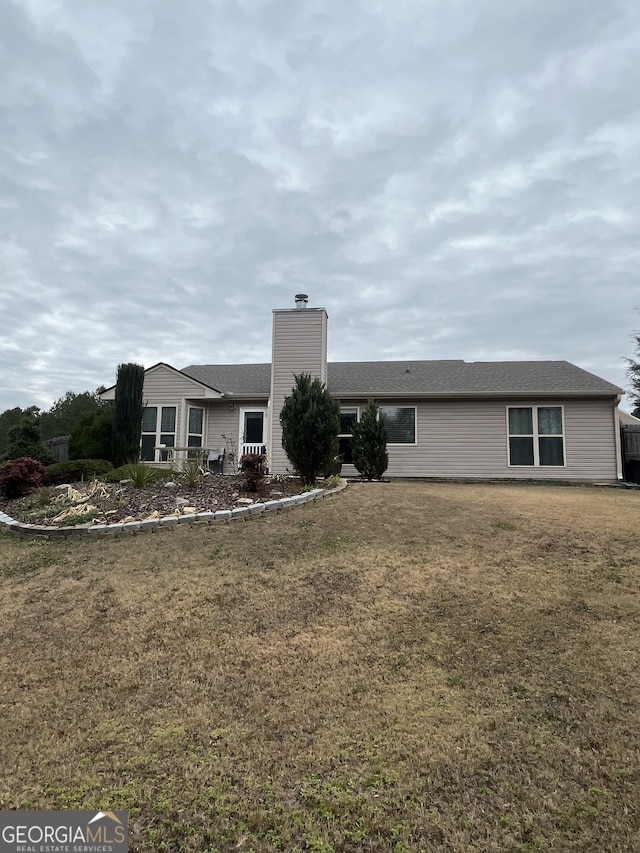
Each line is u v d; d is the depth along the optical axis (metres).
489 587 4.75
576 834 2.21
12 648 4.02
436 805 2.41
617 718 2.95
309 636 4.05
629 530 6.30
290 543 6.12
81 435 14.52
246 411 15.38
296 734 2.94
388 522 6.90
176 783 2.60
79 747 2.88
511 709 3.08
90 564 5.76
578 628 3.96
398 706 3.15
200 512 7.33
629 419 18.86
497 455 14.12
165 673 3.62
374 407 12.63
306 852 2.19
